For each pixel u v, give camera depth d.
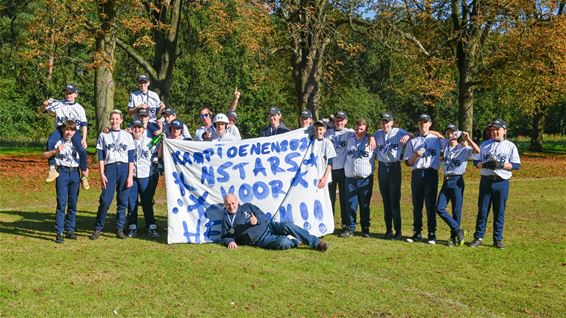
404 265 8.77
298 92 28.22
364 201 10.91
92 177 20.55
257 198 10.58
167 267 8.37
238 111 49.75
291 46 28.03
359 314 6.63
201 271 8.17
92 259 8.77
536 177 24.31
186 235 10.16
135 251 9.34
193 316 6.48
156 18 25.20
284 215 10.59
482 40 31.95
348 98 48.56
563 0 30.75
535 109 39.72
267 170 10.70
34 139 45.53
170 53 26.16
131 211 10.70
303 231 9.74
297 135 10.91
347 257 9.19
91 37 22.39
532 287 7.76
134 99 12.44
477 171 25.58
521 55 29.70
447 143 10.49
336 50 30.19
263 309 6.72
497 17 29.41
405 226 12.27
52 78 33.22
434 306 6.93
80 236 10.55
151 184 10.76
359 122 10.77
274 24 26.00
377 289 7.53
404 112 59.16
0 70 33.09
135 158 10.65
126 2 21.89
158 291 7.29
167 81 26.28
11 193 16.44
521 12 29.36
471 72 33.16
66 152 10.03
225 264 8.57
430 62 28.39
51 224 11.73
